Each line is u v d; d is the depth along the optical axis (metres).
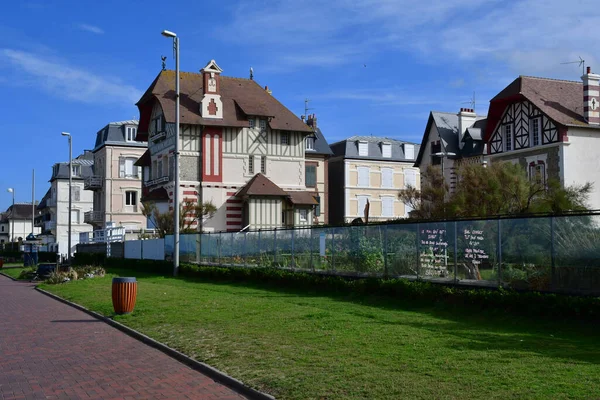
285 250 22.83
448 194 27.66
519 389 7.17
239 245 26.41
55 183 76.50
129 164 61.88
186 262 31.42
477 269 14.62
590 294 11.98
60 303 20.95
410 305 15.30
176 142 29.05
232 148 44.56
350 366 8.75
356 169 63.19
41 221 87.06
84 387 8.71
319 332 11.62
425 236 16.27
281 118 46.44
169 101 44.41
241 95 46.66
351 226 19.14
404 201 28.89
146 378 9.22
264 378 8.48
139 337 12.85
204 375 9.36
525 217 13.48
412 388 7.45
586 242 12.19
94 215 61.69
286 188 46.03
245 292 20.20
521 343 10.05
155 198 44.12
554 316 12.08
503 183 23.83
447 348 9.73
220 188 43.88
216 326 13.05
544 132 37.03
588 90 36.59
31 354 11.23
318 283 19.38
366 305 15.84
